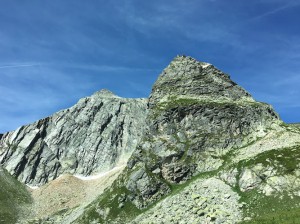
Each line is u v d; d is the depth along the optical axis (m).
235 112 158.50
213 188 121.31
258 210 103.12
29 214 196.50
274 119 156.88
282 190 108.25
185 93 183.62
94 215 140.88
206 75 192.12
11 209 196.00
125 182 148.62
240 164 127.75
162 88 192.62
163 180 141.88
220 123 156.25
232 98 177.88
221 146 147.50
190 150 148.25
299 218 87.94
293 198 104.00
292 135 138.62
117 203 140.12
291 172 113.25
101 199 153.25
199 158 144.88
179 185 138.12
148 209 130.62
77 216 158.38
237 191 116.06
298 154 120.00
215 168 137.50
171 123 162.50
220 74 193.88
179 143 152.75
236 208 106.81
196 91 182.75
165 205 122.56
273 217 92.75
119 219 132.38
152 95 192.38
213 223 100.75
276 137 140.62
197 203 114.06
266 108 162.12
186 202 117.75
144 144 160.75
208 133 154.38
